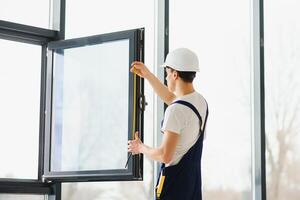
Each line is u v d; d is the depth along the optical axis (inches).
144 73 160.4
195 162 142.3
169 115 139.9
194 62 145.3
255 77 196.7
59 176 175.6
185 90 144.2
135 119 169.0
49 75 181.3
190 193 140.5
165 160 138.7
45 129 180.4
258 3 197.9
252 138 196.1
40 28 180.4
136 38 171.2
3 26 173.8
